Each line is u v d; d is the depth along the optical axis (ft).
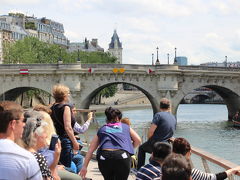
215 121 303.07
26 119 26.25
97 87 254.06
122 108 455.63
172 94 252.62
